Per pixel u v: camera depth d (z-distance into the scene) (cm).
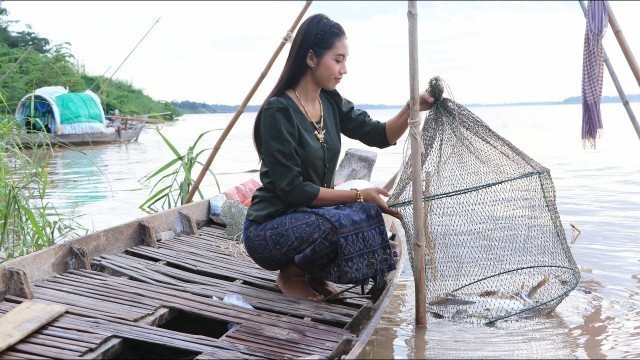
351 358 252
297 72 348
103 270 390
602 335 307
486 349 289
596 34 358
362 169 652
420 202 302
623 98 424
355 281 328
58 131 1598
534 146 1411
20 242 484
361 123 376
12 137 490
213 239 485
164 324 328
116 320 291
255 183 612
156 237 462
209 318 307
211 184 938
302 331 295
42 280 345
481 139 350
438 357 279
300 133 341
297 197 336
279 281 363
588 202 672
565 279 364
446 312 339
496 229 352
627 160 1062
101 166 1220
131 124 2120
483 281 364
